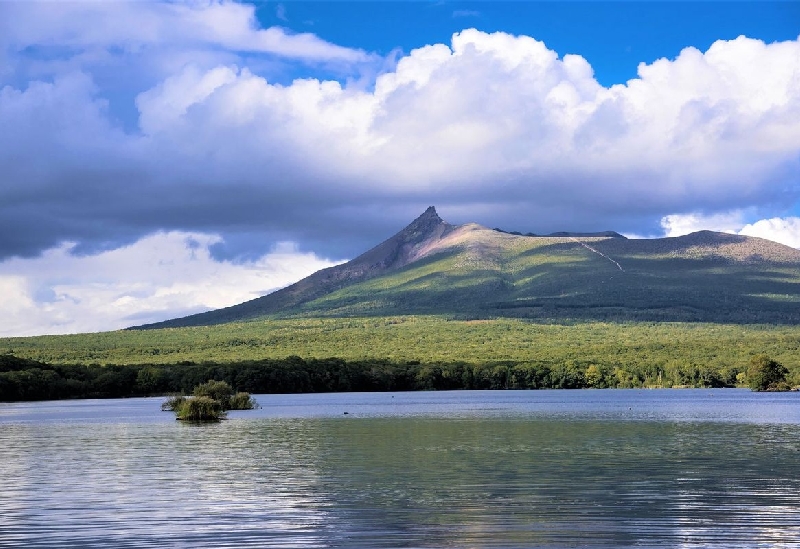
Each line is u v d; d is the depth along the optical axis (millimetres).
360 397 189625
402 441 73000
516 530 34969
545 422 97500
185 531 35156
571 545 32500
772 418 101938
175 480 49000
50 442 74500
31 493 44500
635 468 52469
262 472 52344
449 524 36188
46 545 33031
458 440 73562
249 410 131750
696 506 39469
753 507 39156
